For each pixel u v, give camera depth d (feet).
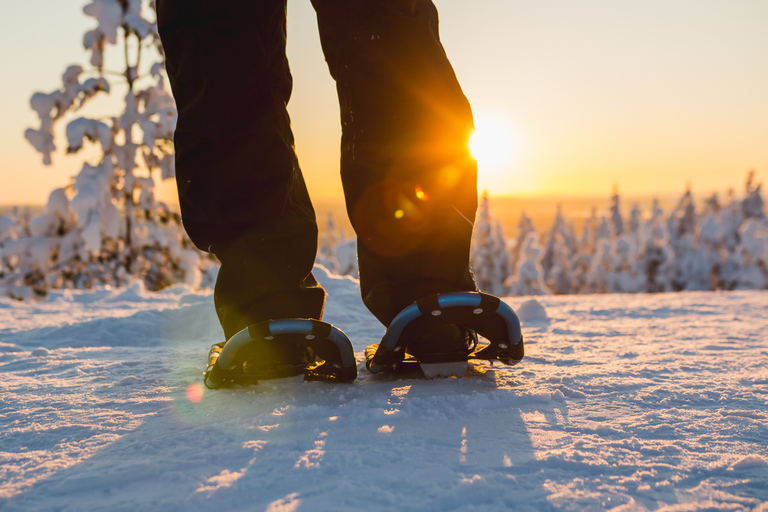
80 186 34.30
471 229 4.42
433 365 4.57
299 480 2.62
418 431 3.31
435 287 4.39
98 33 34.60
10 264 34.24
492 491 2.47
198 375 5.08
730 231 99.66
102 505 2.42
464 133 4.36
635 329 8.71
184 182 4.34
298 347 4.30
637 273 97.30
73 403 4.09
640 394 4.17
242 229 4.37
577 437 3.19
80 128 33.94
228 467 2.80
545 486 2.54
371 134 4.31
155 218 36.76
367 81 4.25
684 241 98.99
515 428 3.36
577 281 118.83
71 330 8.24
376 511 2.32
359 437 3.21
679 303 13.33
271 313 4.31
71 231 35.06
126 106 35.45
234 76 4.14
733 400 3.98
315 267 11.95
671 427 3.36
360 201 4.42
